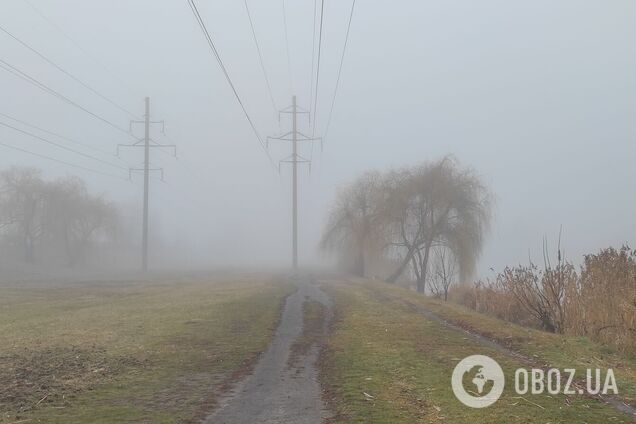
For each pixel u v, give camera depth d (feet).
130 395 28.94
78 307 73.72
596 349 40.11
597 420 23.73
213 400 27.91
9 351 40.75
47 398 28.19
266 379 32.42
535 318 56.90
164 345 43.16
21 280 140.87
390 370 33.47
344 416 24.62
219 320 56.70
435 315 60.59
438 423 23.38
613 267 47.62
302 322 56.70
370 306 69.77
